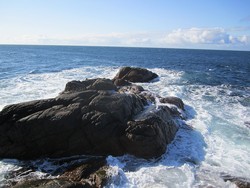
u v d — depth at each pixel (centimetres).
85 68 3950
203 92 2367
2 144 1156
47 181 910
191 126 1459
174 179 958
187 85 2655
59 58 6031
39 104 1240
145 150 1102
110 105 1203
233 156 1148
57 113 1170
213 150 1199
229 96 2264
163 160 1105
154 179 954
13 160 1137
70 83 1599
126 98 1276
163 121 1251
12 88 2223
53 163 1111
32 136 1147
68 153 1150
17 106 1232
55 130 1143
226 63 6059
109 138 1134
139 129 1130
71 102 1234
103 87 1542
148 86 2492
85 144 1147
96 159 1094
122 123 1174
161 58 7100
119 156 1127
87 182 898
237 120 1608
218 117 1648
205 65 5231
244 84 2938
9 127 1171
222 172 1012
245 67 5162
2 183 941
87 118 1155
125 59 6362
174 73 3538
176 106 1634
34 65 4169
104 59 6169
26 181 918
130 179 947
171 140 1255
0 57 5622
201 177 976
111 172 962
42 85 2408
